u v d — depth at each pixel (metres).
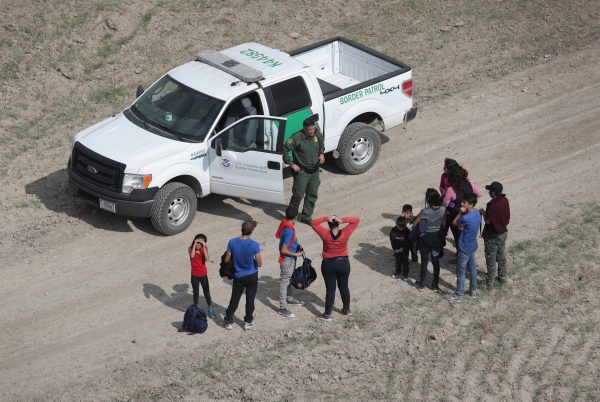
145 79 57.06
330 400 33.19
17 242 42.41
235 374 34.22
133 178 40.97
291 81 44.38
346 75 51.72
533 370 35.06
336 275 36.34
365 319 37.47
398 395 33.59
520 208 45.28
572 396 33.81
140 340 36.00
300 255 36.72
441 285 39.88
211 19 62.59
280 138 42.00
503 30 64.31
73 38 58.56
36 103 54.25
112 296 38.62
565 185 47.16
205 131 42.56
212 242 42.28
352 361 35.25
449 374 34.72
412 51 62.03
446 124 53.50
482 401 33.47
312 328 36.91
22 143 50.78
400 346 36.12
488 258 38.53
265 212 45.06
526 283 39.78
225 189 43.50
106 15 60.38
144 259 41.03
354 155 47.56
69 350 35.44
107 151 41.84
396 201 45.91
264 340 36.12
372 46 62.31
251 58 46.03
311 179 42.75
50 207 45.25
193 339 36.09
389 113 48.09
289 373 34.41
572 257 41.38
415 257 40.41
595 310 38.16
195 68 45.47
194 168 42.50
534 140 51.56
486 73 59.44
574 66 59.50
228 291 39.12
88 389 33.38
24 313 37.50
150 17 61.47
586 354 35.88
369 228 43.81
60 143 50.88
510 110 54.81
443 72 59.81
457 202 38.44
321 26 63.94
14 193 46.41
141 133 43.12
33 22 59.25
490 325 37.38
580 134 52.00
